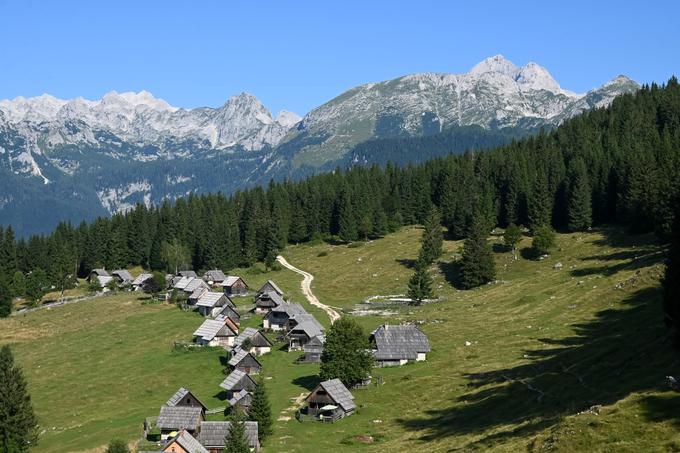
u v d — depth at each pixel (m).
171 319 168.75
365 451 81.81
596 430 63.50
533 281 166.00
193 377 126.19
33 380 129.00
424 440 81.75
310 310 167.50
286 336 142.88
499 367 107.75
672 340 86.12
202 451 83.62
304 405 104.06
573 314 131.50
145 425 99.12
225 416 102.06
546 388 89.50
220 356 137.00
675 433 59.31
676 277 83.88
